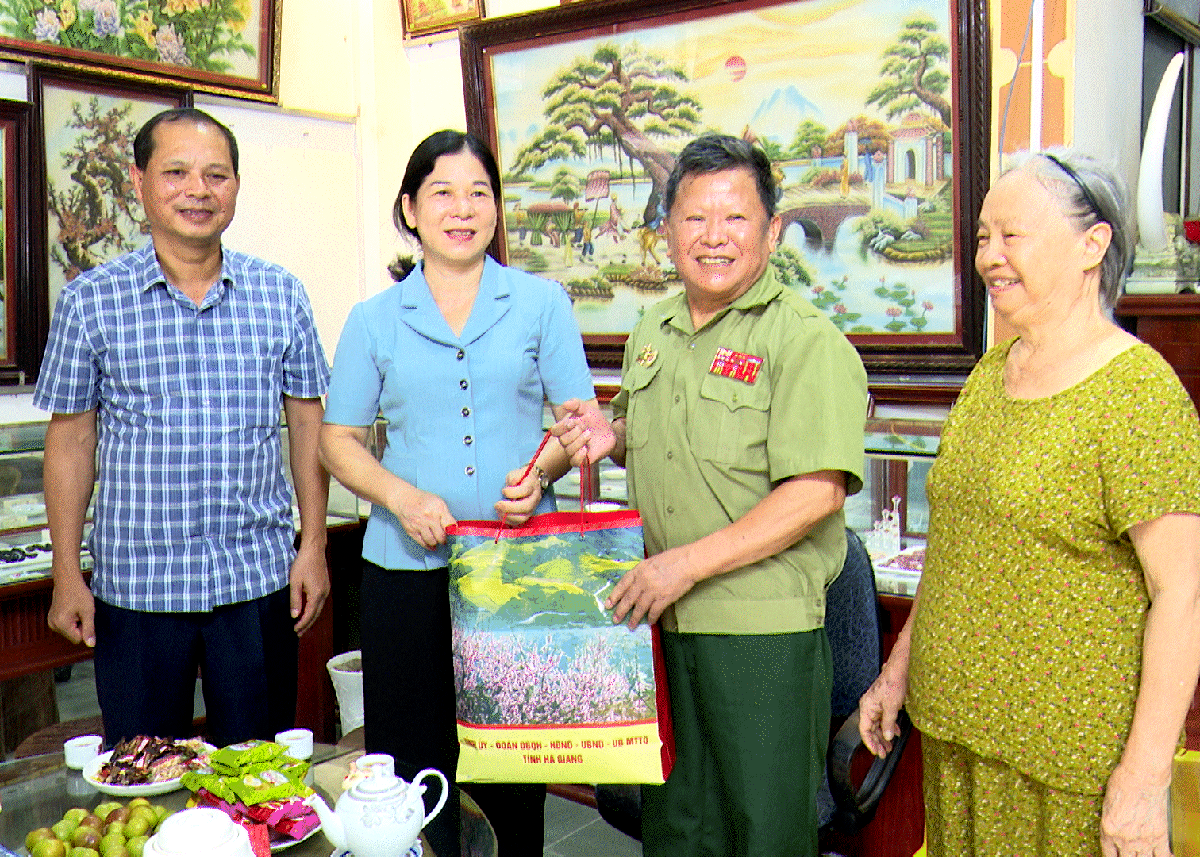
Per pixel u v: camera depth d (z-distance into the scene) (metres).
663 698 1.69
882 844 2.41
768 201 1.62
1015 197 1.38
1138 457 1.29
